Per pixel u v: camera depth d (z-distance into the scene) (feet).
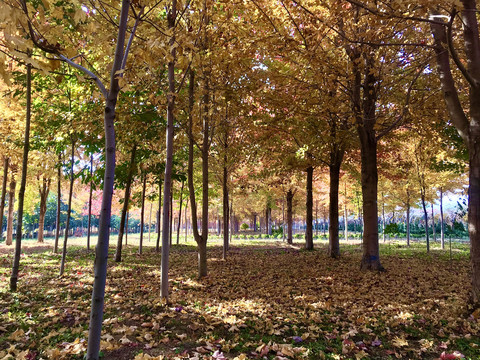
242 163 45.70
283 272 29.04
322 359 11.43
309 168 52.54
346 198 81.66
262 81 28.19
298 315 16.16
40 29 8.39
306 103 29.37
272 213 141.18
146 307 16.69
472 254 17.06
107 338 12.16
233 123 34.40
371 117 30.71
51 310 15.67
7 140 34.14
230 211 84.99
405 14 16.31
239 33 22.95
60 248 53.62
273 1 25.04
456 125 18.42
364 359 11.53
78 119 24.98
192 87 25.72
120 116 26.02
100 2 9.95
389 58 27.45
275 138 38.42
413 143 48.93
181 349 11.73
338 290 21.61
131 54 12.37
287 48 22.56
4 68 7.09
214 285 23.52
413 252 49.55
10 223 64.08
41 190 69.10
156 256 42.55
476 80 17.24
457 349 12.30
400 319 15.26
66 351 10.95
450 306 16.97
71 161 26.43
